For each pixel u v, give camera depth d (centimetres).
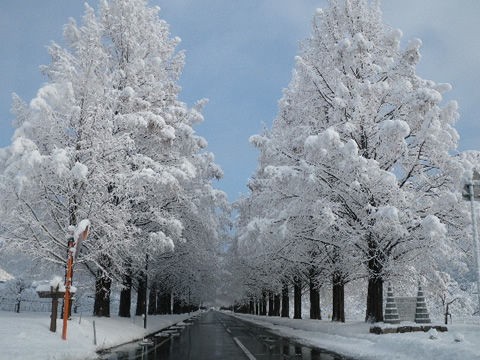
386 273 1981
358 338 1772
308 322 2859
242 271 4991
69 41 2500
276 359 1329
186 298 6131
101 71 2388
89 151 1870
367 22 2289
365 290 3269
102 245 1936
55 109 1947
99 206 1858
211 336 2303
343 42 2097
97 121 1900
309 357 1392
